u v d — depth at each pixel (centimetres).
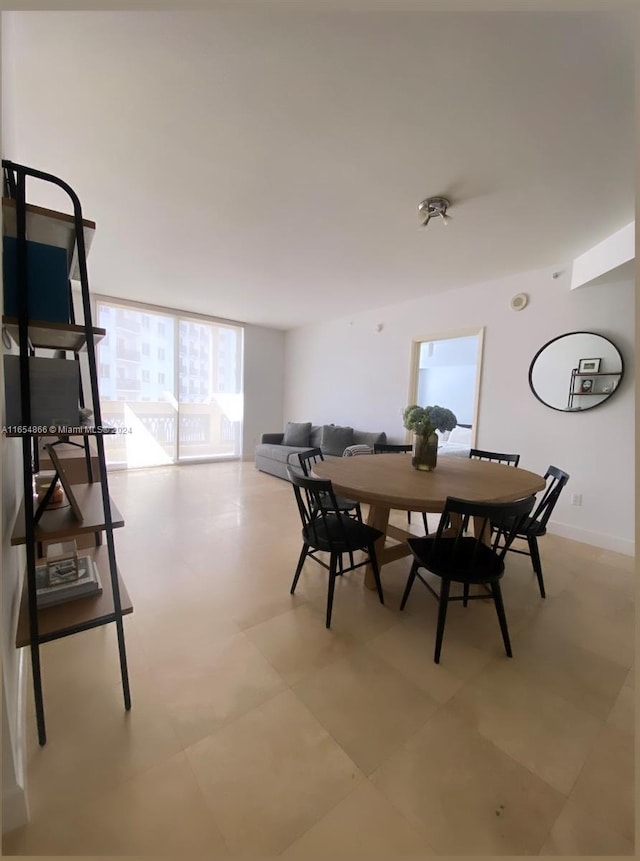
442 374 793
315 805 102
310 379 607
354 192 216
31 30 122
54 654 156
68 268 128
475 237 269
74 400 113
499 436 359
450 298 403
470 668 156
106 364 498
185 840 94
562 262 312
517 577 242
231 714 130
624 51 124
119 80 142
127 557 250
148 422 545
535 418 333
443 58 130
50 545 186
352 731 125
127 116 161
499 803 104
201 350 588
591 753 120
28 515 110
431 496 171
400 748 119
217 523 321
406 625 184
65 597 134
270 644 167
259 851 92
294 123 163
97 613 129
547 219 239
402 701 138
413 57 130
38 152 185
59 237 124
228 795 104
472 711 134
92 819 97
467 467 250
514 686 147
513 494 180
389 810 102
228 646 165
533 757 118
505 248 286
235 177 204
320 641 170
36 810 99
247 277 377
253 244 294
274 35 124
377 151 180
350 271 350
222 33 124
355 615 192
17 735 108
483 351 371
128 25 122
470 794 106
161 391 550
